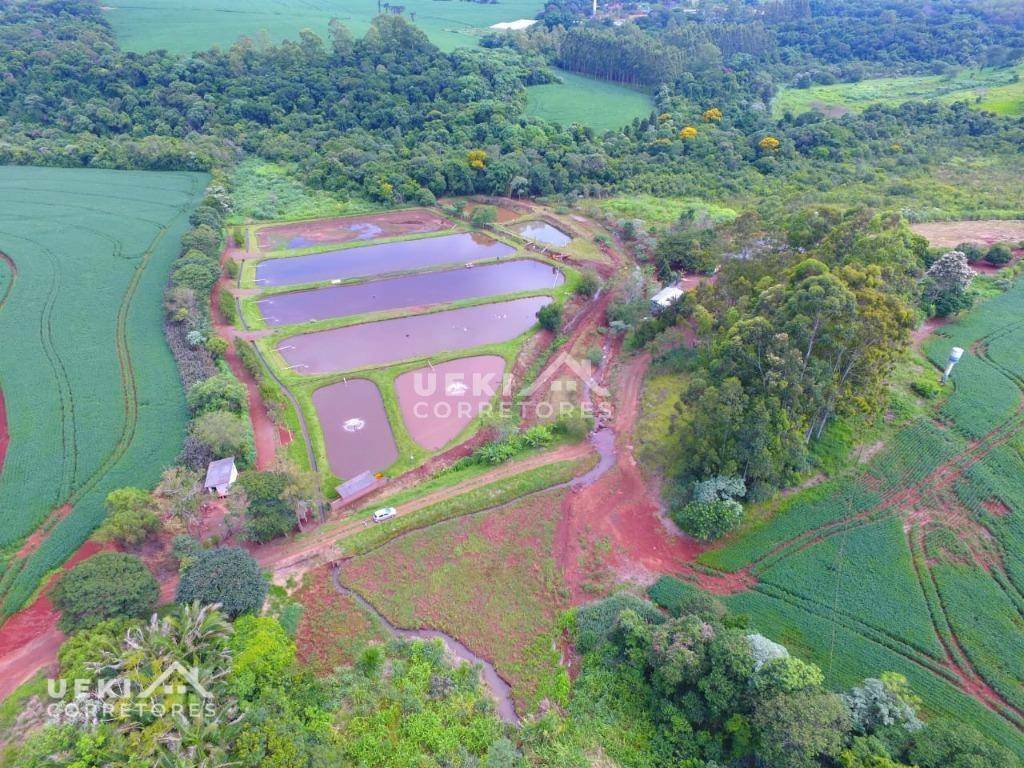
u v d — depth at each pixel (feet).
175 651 145.59
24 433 237.25
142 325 307.78
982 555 188.14
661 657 152.56
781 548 196.44
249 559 174.19
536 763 144.05
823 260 240.53
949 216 386.93
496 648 173.27
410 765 140.56
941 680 156.46
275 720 138.92
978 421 234.38
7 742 139.64
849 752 127.44
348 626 178.40
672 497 214.69
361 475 224.33
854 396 211.20
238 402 249.14
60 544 193.57
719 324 256.73
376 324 325.01
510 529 208.64
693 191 469.16
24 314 312.09
